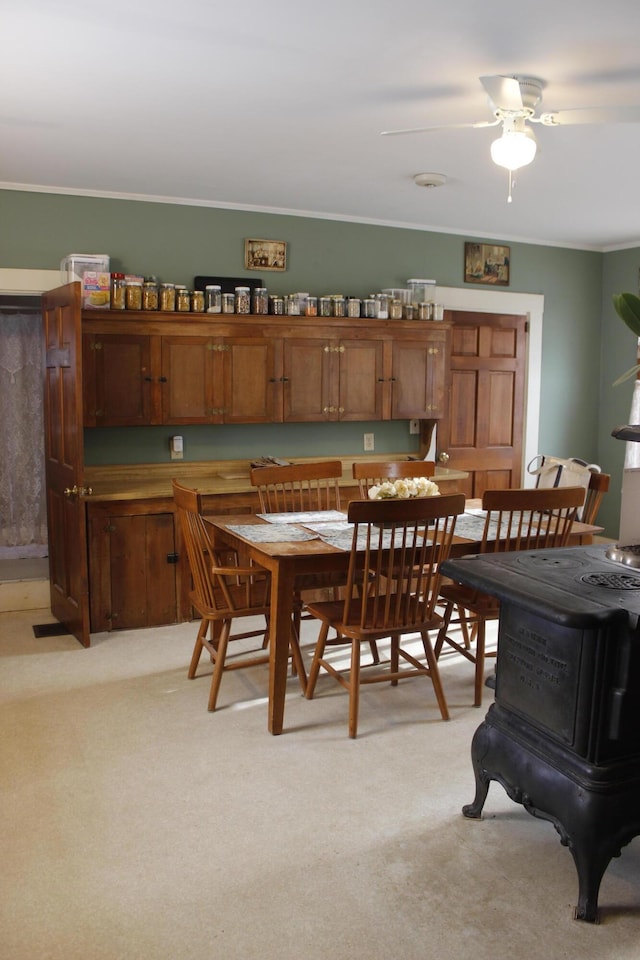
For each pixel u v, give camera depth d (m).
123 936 1.99
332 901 2.14
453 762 2.94
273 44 2.51
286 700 3.49
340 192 4.55
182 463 4.95
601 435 6.42
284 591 3.04
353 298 5.12
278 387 4.84
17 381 6.01
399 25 2.37
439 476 5.02
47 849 2.37
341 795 2.69
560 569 2.41
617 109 2.55
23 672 3.77
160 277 4.77
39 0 2.20
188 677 3.71
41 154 3.79
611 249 6.21
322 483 4.90
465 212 5.04
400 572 3.05
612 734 2.05
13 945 1.96
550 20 2.33
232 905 2.12
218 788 2.73
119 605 4.38
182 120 3.27
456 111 3.16
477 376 5.80
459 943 1.98
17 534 6.12
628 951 1.97
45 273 4.51
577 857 2.08
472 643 4.25
